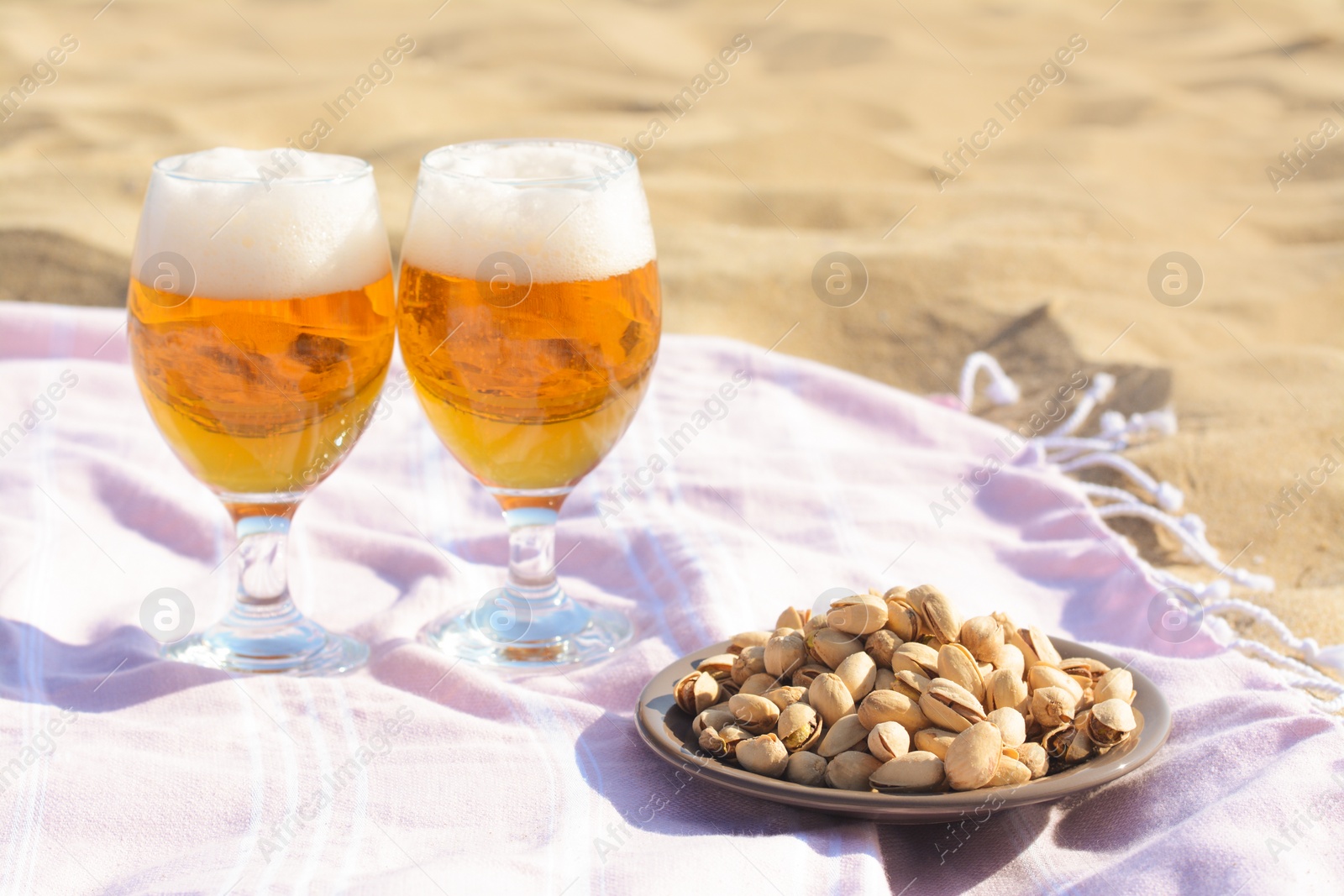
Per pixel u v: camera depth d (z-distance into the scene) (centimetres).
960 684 128
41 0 1009
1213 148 629
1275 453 259
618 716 144
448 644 162
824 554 188
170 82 776
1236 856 113
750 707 128
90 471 204
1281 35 874
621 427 160
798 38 884
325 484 207
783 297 422
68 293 447
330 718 142
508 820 125
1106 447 244
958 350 379
